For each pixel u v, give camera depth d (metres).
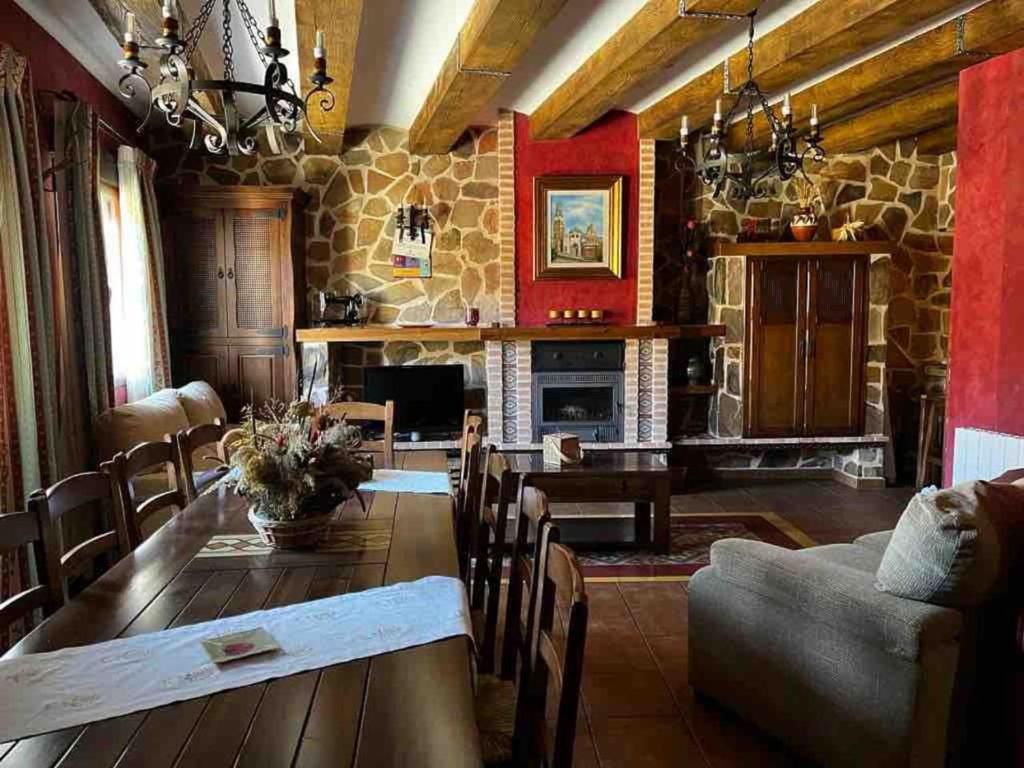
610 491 4.36
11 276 3.26
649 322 6.32
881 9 3.29
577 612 1.33
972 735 2.30
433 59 4.59
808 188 6.42
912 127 5.50
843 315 6.18
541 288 6.30
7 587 3.05
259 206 5.78
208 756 1.19
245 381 5.89
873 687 2.13
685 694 2.88
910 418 6.50
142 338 5.03
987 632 2.26
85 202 4.05
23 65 3.36
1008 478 2.78
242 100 5.39
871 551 2.86
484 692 1.99
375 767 1.16
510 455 4.97
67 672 1.46
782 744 2.46
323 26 3.50
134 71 2.38
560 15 3.92
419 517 2.56
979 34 3.71
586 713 2.74
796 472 6.61
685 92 5.14
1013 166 3.79
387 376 6.20
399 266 6.32
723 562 2.64
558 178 6.18
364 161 6.27
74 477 2.11
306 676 1.44
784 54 3.97
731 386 6.23
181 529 2.41
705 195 6.50
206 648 1.55
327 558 2.14
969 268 4.10
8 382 3.22
